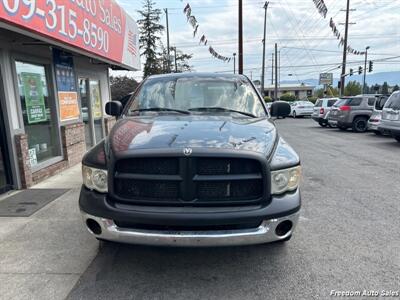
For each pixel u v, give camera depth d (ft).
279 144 9.91
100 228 8.83
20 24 14.29
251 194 8.66
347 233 12.66
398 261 10.52
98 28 24.30
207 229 8.43
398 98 34.09
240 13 64.44
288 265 10.32
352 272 9.88
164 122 10.76
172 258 10.78
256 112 12.62
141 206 8.54
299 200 9.09
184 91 13.33
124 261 10.62
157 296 8.79
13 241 12.09
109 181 8.69
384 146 35.19
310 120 85.81
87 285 9.33
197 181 8.43
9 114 18.04
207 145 8.66
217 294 8.87
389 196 17.37
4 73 17.81
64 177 21.75
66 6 18.70
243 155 8.43
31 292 9.02
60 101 24.30
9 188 18.39
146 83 14.20
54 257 10.91
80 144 27.09
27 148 18.98
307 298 8.67
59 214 14.74
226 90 13.39
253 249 11.32
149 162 8.55
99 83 34.14
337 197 17.20
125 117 12.26
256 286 9.22
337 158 28.25
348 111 50.19
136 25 39.52
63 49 22.79
